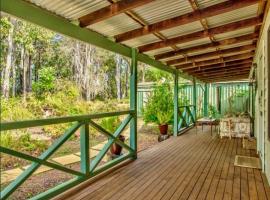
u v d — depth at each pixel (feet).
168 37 14.30
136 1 8.77
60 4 8.82
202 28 13.10
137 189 10.68
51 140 23.89
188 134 27.30
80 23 10.55
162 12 10.48
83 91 60.59
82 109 36.78
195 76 34.01
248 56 20.95
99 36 12.34
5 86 40.14
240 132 24.47
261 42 14.69
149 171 13.30
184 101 32.71
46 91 40.50
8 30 35.29
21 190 12.43
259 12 11.63
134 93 15.88
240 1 9.73
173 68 25.12
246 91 40.68
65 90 43.68
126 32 12.56
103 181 11.68
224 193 10.23
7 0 7.72
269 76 11.51
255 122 23.81
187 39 13.91
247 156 16.74
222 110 42.14
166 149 19.20
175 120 26.30
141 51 15.92
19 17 8.14
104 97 67.56
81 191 10.41
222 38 15.66
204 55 19.71
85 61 61.87
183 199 9.64
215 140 23.25
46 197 9.16
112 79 73.72
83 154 11.25
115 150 16.70
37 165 8.73
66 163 16.38
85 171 11.23
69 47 59.57
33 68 52.49
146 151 18.49
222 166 14.29
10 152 7.79
